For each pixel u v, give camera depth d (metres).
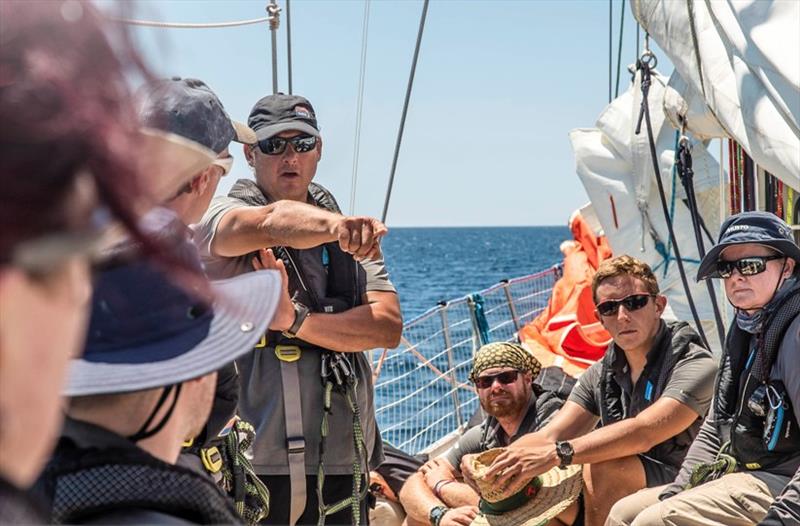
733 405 3.72
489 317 9.82
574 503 4.42
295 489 3.12
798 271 3.60
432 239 168.75
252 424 3.12
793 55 4.08
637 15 5.49
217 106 2.38
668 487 3.94
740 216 3.58
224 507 1.19
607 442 4.18
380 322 3.22
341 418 3.19
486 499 4.32
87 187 0.69
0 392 0.69
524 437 4.57
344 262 3.24
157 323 1.21
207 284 1.09
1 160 0.66
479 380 4.86
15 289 0.68
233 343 1.22
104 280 1.18
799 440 3.54
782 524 3.20
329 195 3.61
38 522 0.74
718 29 4.76
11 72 0.68
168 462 1.29
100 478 1.11
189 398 1.34
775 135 4.32
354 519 3.18
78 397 1.21
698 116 5.61
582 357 7.22
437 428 7.67
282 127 3.30
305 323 3.06
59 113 0.67
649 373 4.37
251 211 2.93
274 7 5.22
